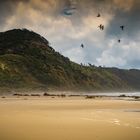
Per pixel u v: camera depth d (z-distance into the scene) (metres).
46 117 23.48
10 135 14.64
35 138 13.92
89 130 16.31
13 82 179.88
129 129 16.66
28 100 60.97
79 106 40.03
